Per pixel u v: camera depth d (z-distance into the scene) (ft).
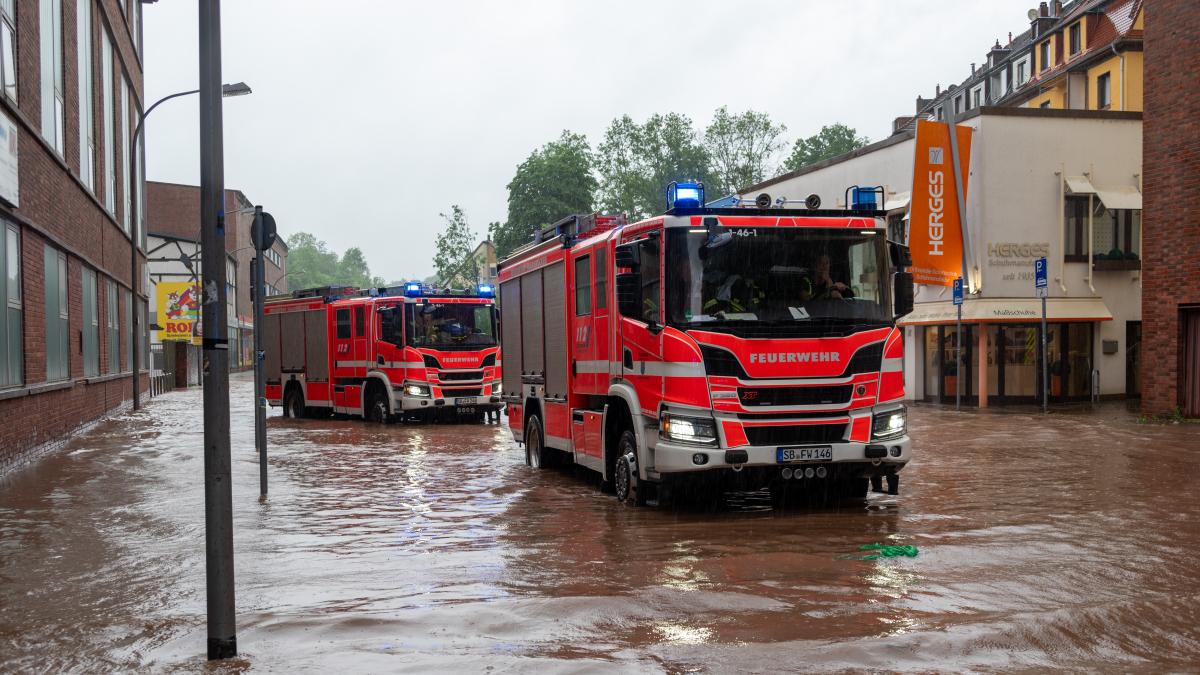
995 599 20.44
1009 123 92.73
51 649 18.53
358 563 25.99
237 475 46.73
